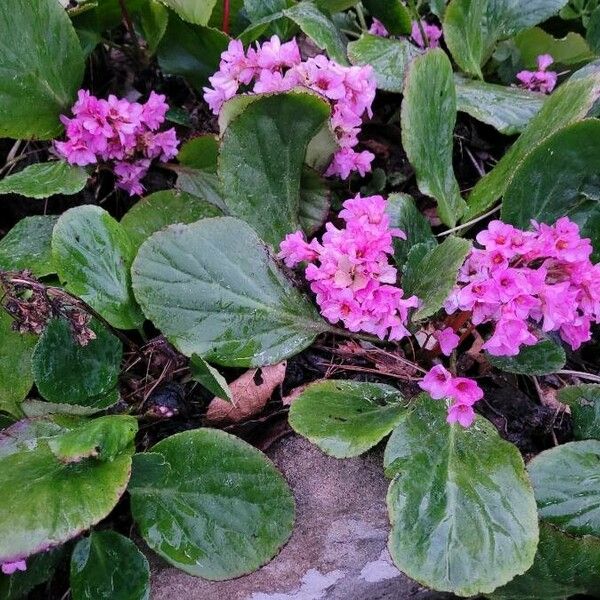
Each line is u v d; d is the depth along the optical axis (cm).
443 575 49
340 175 74
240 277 61
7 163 79
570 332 57
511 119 75
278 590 55
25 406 58
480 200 69
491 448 55
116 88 89
